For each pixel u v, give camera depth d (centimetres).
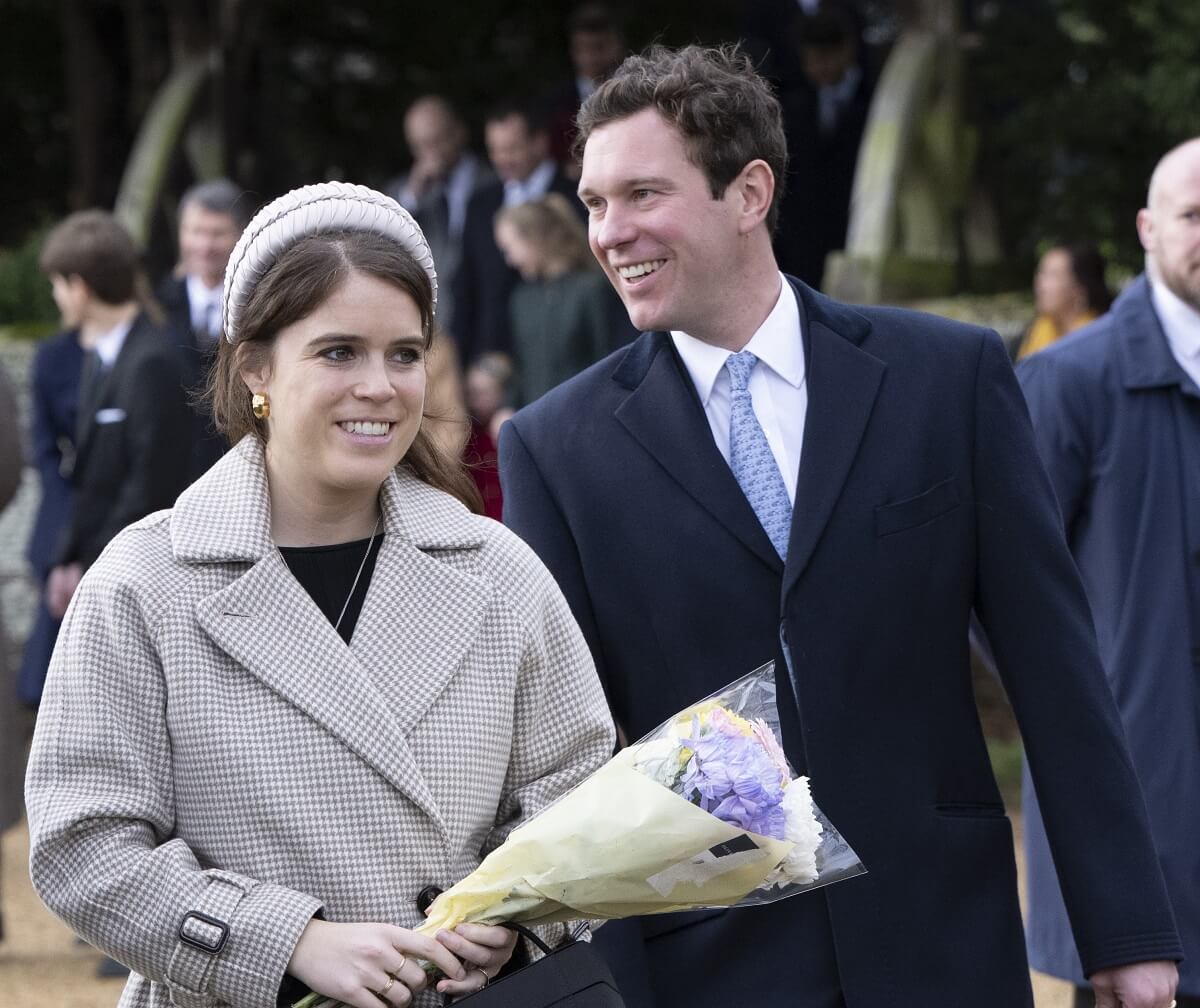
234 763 581
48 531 1580
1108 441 993
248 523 608
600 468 738
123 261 1433
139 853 570
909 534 716
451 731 602
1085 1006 994
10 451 1377
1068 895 728
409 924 586
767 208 729
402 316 598
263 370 612
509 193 2100
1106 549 992
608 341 1880
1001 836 732
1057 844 729
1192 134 2322
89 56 2900
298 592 604
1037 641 726
